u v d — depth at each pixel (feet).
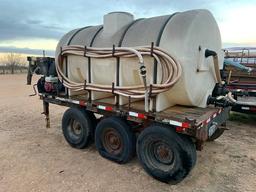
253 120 22.29
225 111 13.67
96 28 14.24
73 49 13.51
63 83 14.62
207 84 12.73
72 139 14.61
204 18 11.59
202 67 11.46
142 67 10.25
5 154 13.53
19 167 11.98
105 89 12.51
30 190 9.96
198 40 11.16
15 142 15.53
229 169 12.10
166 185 10.57
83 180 10.82
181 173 10.09
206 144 15.55
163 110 11.47
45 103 18.08
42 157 13.21
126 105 12.51
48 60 16.16
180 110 11.70
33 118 21.83
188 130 9.73
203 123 9.89
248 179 11.14
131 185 10.50
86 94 15.60
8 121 20.80
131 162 12.68
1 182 10.57
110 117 12.50
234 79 24.66
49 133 17.47
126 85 12.25
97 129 13.05
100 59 12.64
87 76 13.47
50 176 11.12
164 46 10.64
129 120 12.00
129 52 11.05
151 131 10.66
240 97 22.52
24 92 40.04
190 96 11.23
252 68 25.30
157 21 11.69
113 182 10.71
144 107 12.02
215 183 10.75
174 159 10.21
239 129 19.36
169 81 10.30
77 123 14.46
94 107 13.23
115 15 12.66
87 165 12.31
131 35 11.98
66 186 10.30
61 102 15.61
